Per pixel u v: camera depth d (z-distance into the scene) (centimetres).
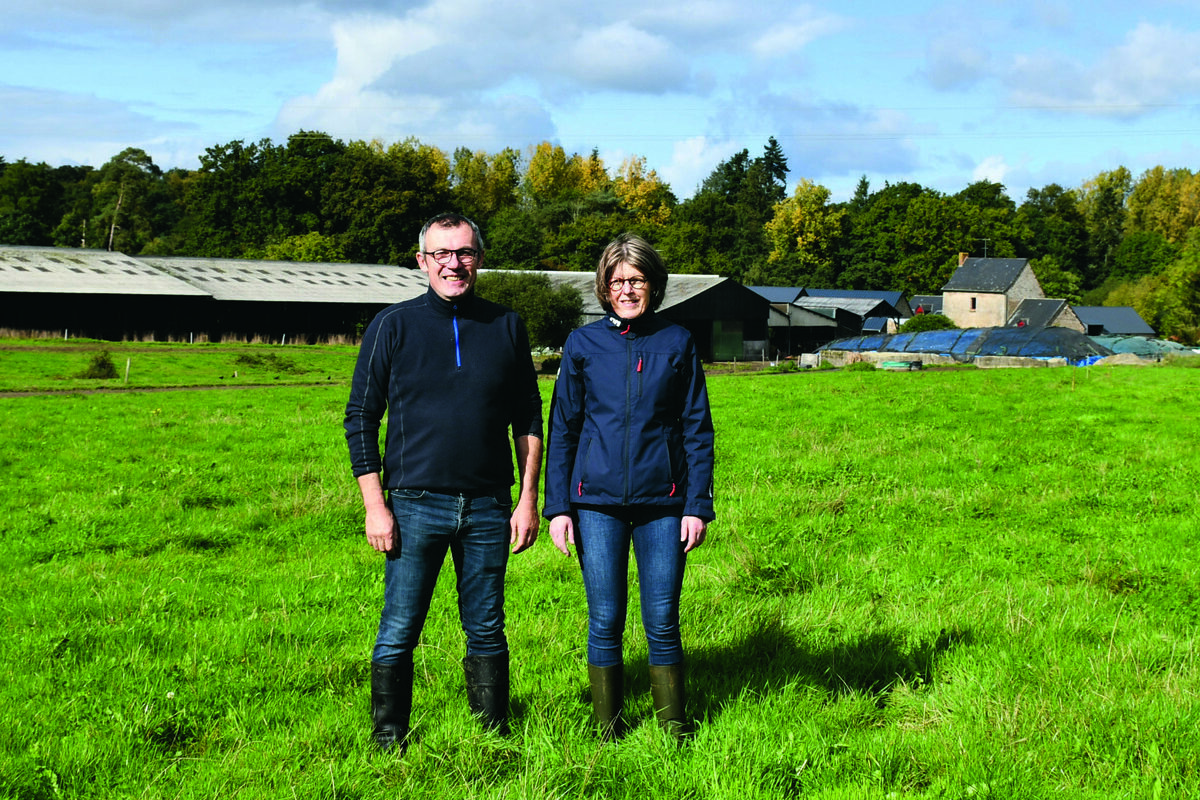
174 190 13612
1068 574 726
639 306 402
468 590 417
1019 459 1320
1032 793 362
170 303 5966
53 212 12381
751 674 492
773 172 15550
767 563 736
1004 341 5578
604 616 408
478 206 11094
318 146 9738
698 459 403
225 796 369
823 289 9644
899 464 1284
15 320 5422
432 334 400
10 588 712
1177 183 13662
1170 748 396
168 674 509
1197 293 8044
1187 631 578
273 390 3073
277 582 730
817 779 379
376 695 414
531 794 361
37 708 466
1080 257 13000
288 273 7106
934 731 423
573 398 413
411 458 398
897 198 11144
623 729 421
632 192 11450
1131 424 1734
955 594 661
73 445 1528
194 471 1257
